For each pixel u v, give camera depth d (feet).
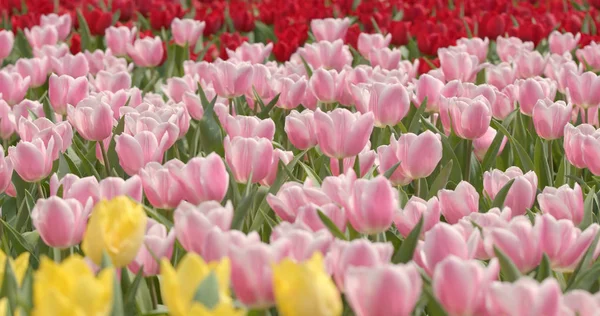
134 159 13.25
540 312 7.04
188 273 7.03
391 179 13.60
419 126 18.28
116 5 36.29
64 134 14.83
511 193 12.09
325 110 20.54
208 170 10.90
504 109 18.07
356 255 7.91
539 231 9.41
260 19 36.68
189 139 19.26
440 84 18.24
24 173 13.05
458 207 11.41
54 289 6.46
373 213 9.64
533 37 30.12
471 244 8.85
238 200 12.52
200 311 6.27
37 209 9.86
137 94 18.66
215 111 17.79
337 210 10.09
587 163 13.73
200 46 32.91
